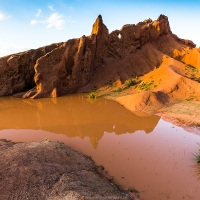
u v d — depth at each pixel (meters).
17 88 47.66
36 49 50.50
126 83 47.47
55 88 45.03
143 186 15.67
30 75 49.06
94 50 51.66
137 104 35.50
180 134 25.19
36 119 31.48
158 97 36.75
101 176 16.61
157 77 45.72
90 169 17.41
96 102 40.47
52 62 45.62
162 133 25.67
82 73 49.66
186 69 48.44
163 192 15.00
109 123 29.52
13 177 14.50
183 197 14.51
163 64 51.62
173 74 43.41
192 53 54.38
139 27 57.31
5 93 46.66
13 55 48.78
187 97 38.03
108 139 24.36
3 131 26.95
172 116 31.06
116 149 21.77
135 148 21.94
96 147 22.28
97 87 49.16
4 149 18.78
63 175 15.10
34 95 44.41
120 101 39.72
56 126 28.67
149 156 20.20
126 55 54.84
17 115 33.34
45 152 18.19
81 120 30.86
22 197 13.15
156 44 59.31
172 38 62.34
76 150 21.41
